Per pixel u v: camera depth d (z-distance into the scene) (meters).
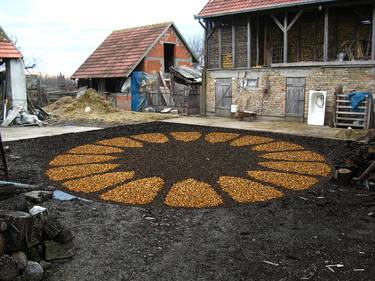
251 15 17.75
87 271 4.30
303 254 4.64
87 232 5.34
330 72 15.36
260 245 4.91
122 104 23.62
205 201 6.63
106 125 16.52
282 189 7.28
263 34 19.33
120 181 7.88
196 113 20.89
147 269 4.35
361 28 16.77
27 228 4.21
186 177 8.12
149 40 24.41
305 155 10.16
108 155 10.34
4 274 3.70
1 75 18.00
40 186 7.45
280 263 4.44
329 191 7.07
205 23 19.45
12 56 16.16
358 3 14.64
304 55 18.56
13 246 4.04
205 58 19.69
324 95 15.47
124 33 27.19
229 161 9.55
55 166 9.19
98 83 25.48
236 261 4.50
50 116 18.83
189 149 11.04
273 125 15.71
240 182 7.72
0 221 3.93
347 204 6.34
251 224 5.60
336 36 17.52
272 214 5.99
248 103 18.08
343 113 14.70
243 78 18.11
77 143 12.09
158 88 23.31
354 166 7.80
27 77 22.95
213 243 4.98
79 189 7.39
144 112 21.89
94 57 26.52
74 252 4.74
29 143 12.12
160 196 6.93
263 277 4.15
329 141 12.02
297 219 5.75
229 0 18.77
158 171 8.63
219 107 19.28
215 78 19.25
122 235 5.25
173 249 4.83
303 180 7.83
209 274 4.23
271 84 17.17
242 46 18.52
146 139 12.70
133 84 23.25
